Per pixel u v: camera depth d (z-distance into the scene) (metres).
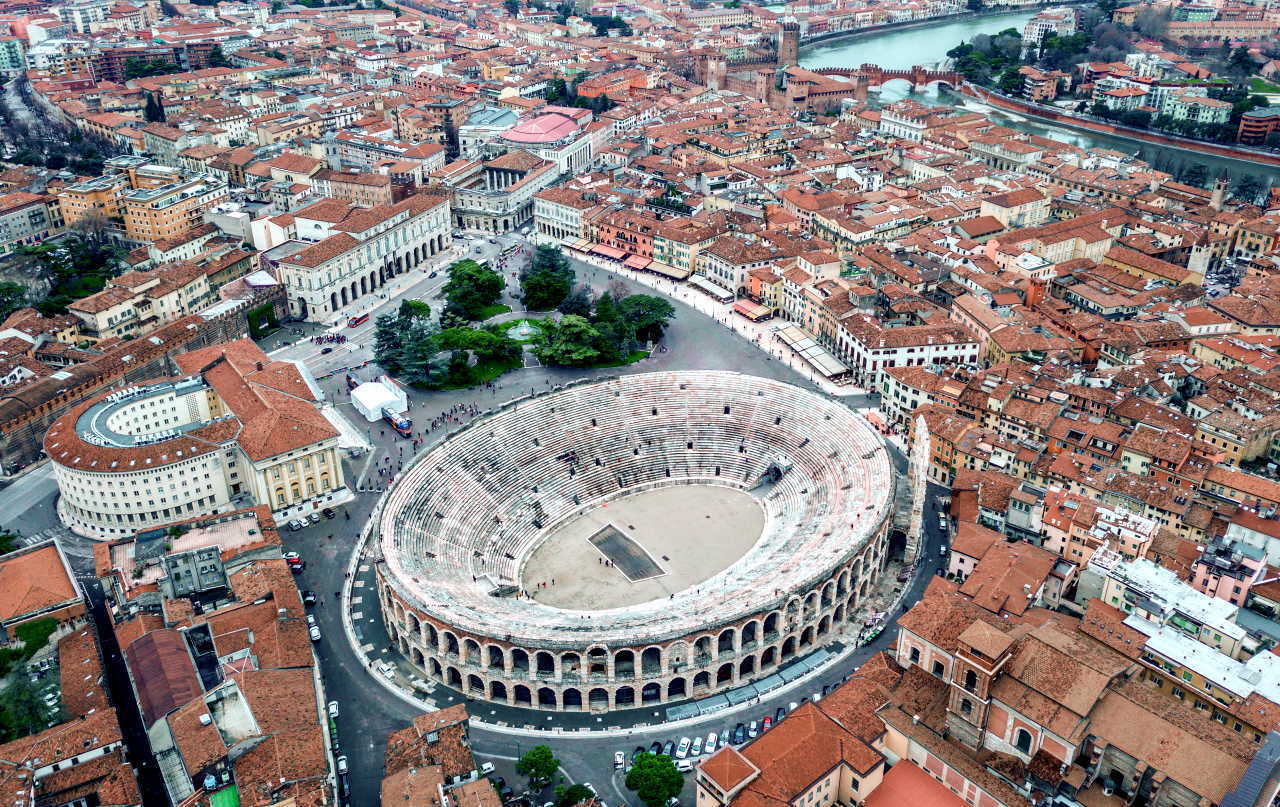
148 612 184.75
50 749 150.88
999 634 152.12
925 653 168.62
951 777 152.12
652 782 151.50
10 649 175.62
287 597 184.88
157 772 159.25
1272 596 179.00
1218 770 138.62
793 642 188.12
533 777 157.12
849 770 149.50
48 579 186.62
